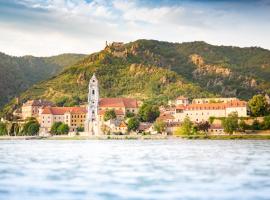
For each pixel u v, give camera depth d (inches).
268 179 4936.0
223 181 4810.5
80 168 6058.1
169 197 3973.9
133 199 3902.6
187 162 6791.3
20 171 5728.3
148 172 5575.8
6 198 3973.9
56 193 4180.6
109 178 5064.0
